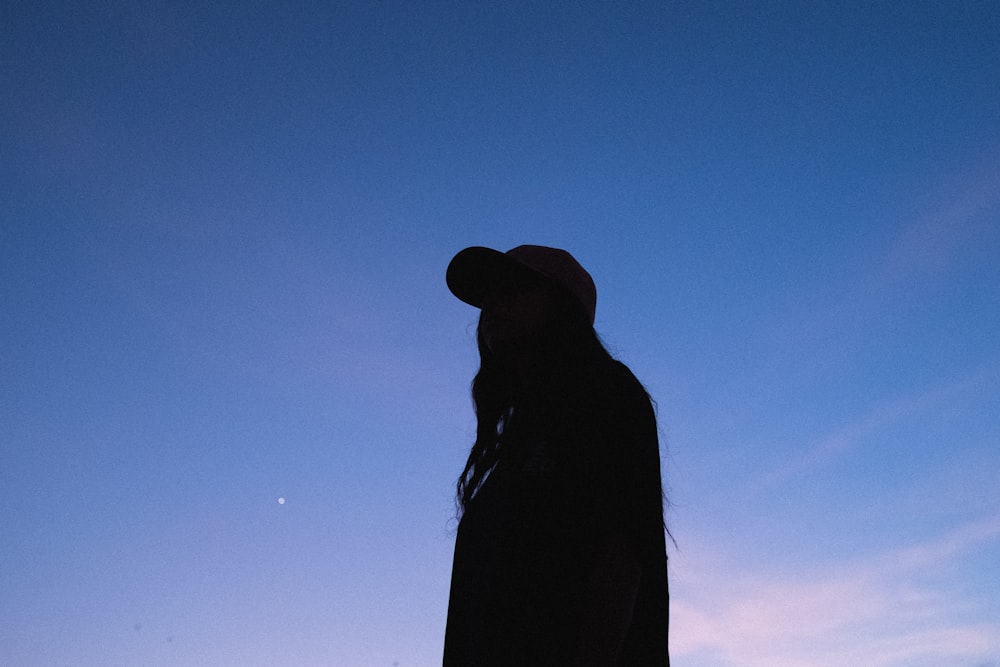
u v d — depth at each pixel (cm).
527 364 146
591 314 154
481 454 169
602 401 126
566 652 110
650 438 122
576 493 119
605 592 111
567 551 116
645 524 113
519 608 116
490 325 151
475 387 173
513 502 126
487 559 126
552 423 131
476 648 120
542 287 151
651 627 112
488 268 155
